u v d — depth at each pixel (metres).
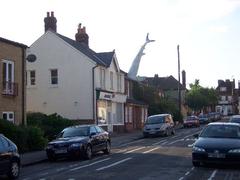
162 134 41.34
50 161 22.64
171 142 33.00
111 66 48.59
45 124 34.00
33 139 27.61
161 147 28.38
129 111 54.00
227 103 156.38
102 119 46.16
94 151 23.36
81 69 45.12
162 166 18.45
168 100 68.88
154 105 61.88
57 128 33.47
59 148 22.28
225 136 18.31
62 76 45.59
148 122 42.53
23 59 31.75
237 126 18.78
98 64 45.19
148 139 38.53
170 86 105.81
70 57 45.44
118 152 25.84
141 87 60.59
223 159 16.97
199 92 105.62
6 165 15.75
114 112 49.41
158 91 68.94
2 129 25.33
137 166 18.69
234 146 17.08
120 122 51.25
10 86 30.11
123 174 16.31
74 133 23.61
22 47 31.69
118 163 20.03
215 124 19.06
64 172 17.64
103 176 15.91
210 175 15.63
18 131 25.95
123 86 52.38
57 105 45.53
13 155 16.28
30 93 46.25
